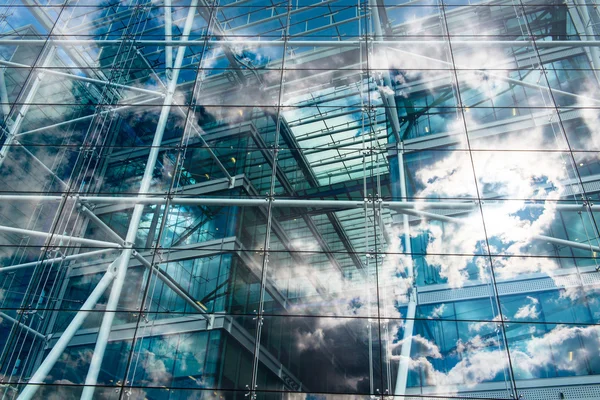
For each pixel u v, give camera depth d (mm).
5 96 20391
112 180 23766
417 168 19438
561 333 14969
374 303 16906
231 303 18688
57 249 15852
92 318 20281
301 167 25422
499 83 20016
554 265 16031
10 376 17953
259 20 24281
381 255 13898
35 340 19953
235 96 24125
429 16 21078
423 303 16656
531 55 20047
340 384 22016
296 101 23859
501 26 21500
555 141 18094
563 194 16969
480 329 15766
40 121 22203
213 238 20328
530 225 16672
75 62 23516
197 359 17516
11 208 20531
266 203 15305
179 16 25281
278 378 19938
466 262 17016
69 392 18422
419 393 15219
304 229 24297
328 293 23641
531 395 14328
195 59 24922
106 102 24391
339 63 22781
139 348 18406
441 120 20344
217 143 23062
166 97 18641
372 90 22156
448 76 20938
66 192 16109
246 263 20156
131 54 21781
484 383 14922
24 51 22828
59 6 21781
